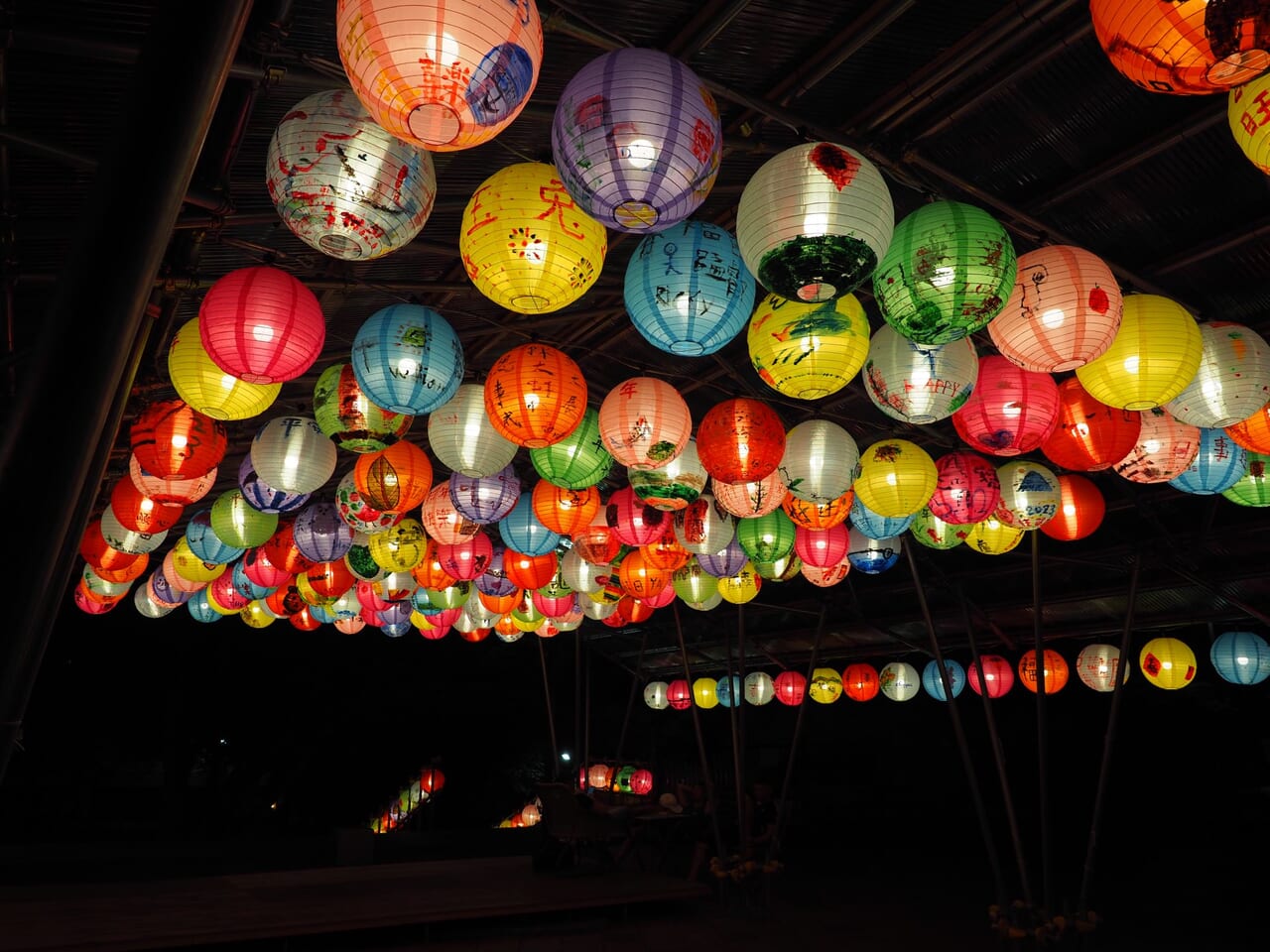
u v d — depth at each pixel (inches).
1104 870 412.2
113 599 291.9
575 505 218.1
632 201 97.0
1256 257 182.7
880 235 108.7
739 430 172.4
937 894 367.2
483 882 339.6
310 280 187.3
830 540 237.3
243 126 135.1
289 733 583.2
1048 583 366.0
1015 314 129.1
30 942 240.2
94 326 78.3
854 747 576.1
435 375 149.5
